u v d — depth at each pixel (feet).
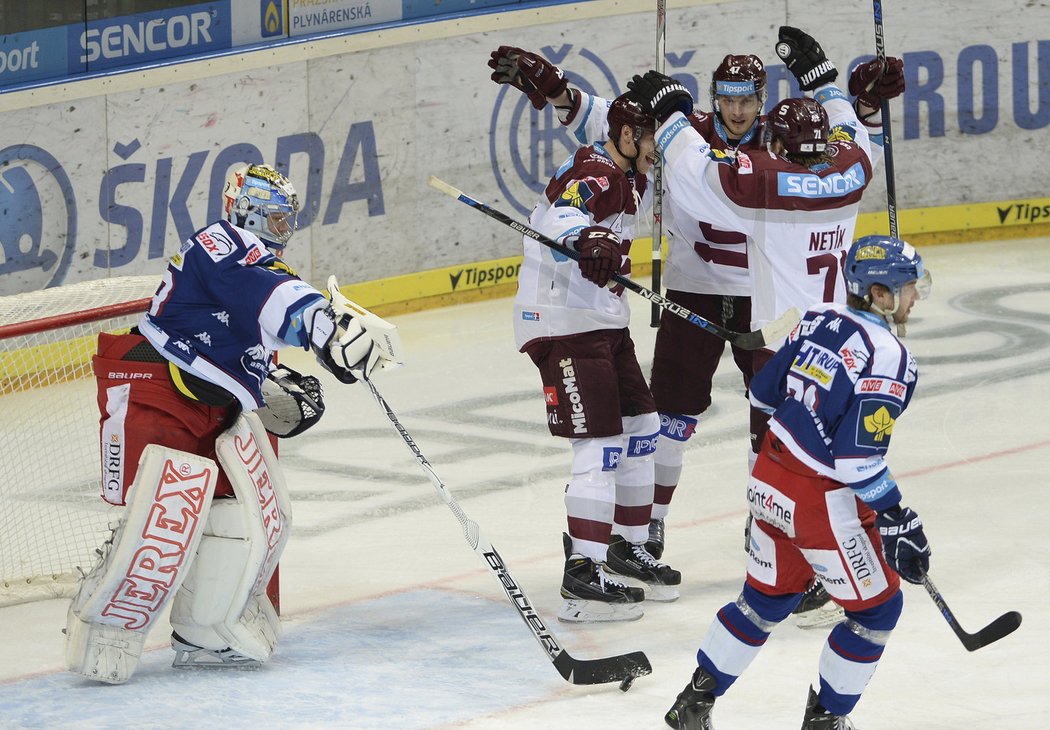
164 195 104.99
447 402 92.73
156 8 104.58
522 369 99.91
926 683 49.03
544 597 60.29
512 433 85.76
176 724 46.85
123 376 50.85
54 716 47.78
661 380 63.72
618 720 46.47
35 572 63.05
